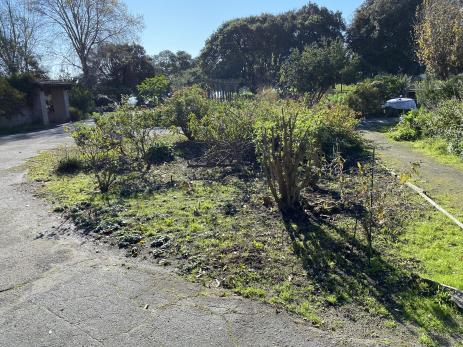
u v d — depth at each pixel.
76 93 28.17
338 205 5.52
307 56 19.33
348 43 33.16
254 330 2.96
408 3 30.38
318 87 19.38
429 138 10.79
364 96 17.58
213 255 4.13
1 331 3.01
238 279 3.66
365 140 10.51
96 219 5.37
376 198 4.83
